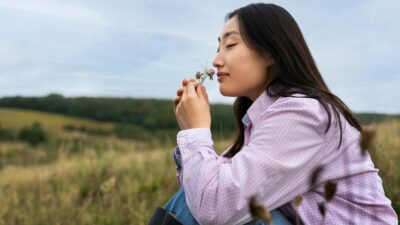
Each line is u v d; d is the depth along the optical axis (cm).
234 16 206
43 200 600
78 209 514
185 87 207
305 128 180
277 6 203
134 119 10281
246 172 177
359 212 184
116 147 1036
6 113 11250
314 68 202
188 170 188
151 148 1072
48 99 12000
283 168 177
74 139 1092
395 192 333
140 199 534
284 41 196
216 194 178
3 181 824
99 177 708
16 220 533
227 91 204
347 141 188
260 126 186
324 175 183
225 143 619
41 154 1352
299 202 137
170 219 194
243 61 200
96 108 11306
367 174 190
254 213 123
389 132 642
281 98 191
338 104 192
